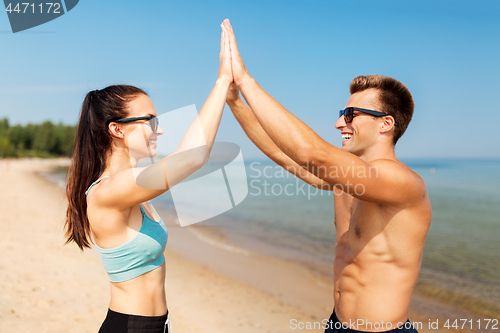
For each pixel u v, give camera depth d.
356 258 1.67
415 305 5.16
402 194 1.44
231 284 6.29
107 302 4.64
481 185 30.61
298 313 5.06
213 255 8.27
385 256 1.58
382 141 1.67
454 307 5.09
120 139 1.61
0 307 4.03
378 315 1.60
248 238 10.29
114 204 1.44
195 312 4.95
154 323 1.62
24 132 101.56
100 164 1.63
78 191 1.64
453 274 6.75
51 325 3.80
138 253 1.56
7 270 5.41
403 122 1.67
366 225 1.62
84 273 5.74
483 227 12.77
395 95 1.64
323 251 8.77
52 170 54.34
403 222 1.52
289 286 6.22
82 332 3.73
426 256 8.28
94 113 1.57
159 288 1.67
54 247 7.21
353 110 1.67
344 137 1.76
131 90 1.62
